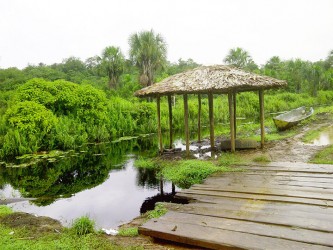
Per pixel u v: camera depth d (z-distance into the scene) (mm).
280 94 41469
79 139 17672
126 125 21688
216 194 6391
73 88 19219
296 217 4777
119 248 4367
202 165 9109
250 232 4340
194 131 23328
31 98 17312
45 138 16359
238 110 31625
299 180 6938
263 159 9469
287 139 13227
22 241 4766
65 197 8633
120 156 14562
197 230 4570
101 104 19891
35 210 7461
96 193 8883
